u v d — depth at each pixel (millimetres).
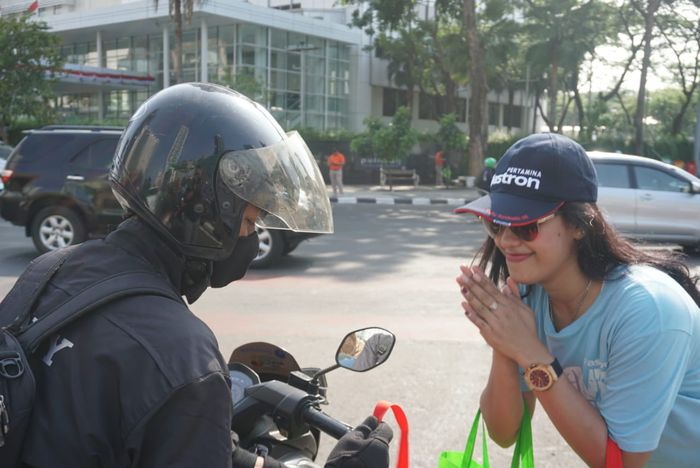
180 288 1488
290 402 1858
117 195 1511
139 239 1444
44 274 1390
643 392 1544
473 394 4387
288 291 7309
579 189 1568
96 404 1181
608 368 1623
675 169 10883
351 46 39500
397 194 23047
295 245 8703
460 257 9641
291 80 35562
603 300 1639
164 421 1157
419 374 4730
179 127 1478
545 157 1565
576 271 1666
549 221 1584
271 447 1931
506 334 1625
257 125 1566
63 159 9203
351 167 28797
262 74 33938
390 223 14180
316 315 6312
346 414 4074
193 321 1273
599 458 1570
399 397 4332
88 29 35719
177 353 1194
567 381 1603
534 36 36469
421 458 3555
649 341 1542
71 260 1402
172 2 25391
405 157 26312
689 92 40625
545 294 1792
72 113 39812
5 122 26891
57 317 1257
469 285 1655
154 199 1443
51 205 9234
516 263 1639
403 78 41281
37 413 1206
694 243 10805
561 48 35281
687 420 1639
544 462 3537
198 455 1150
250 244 1592
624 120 51469
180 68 25156
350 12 43500
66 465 1180
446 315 6324
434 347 5324
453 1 29750
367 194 22953
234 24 32938
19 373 1191
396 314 6363
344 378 4656
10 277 7902
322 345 5355
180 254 1474
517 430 1843
